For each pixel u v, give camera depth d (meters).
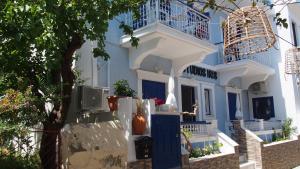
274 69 17.67
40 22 4.66
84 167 6.78
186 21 10.91
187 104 13.27
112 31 10.19
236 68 15.01
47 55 5.25
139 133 7.28
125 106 7.27
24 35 4.92
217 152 11.02
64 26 5.23
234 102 16.58
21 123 5.28
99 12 5.43
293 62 15.27
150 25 9.60
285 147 15.02
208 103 14.70
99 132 6.90
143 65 11.02
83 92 7.24
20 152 6.34
